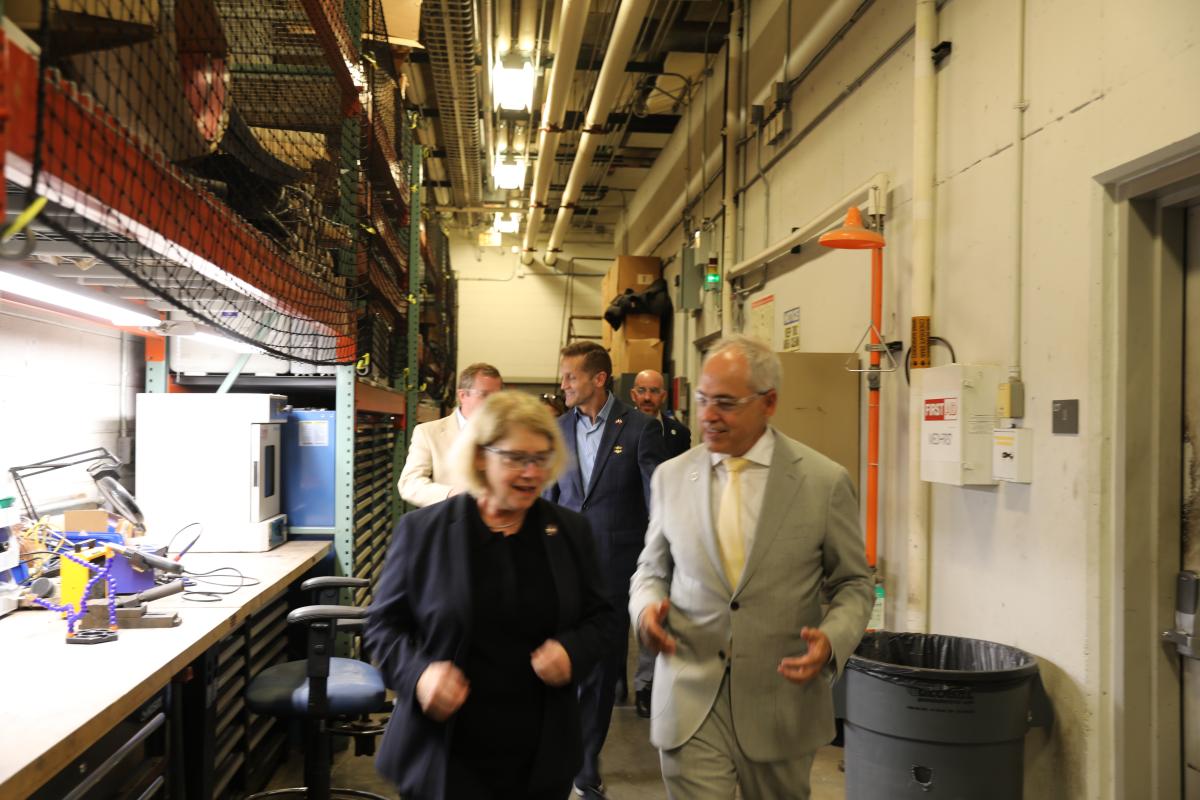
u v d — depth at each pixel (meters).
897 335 3.42
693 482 1.82
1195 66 1.91
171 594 2.18
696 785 1.66
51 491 2.67
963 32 2.94
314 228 2.91
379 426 4.21
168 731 2.02
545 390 11.34
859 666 2.32
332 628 2.19
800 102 4.64
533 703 1.48
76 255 1.88
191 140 1.63
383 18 3.69
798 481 1.74
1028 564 2.54
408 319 5.30
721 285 6.02
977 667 2.58
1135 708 2.22
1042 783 2.44
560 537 1.54
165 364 3.33
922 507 3.09
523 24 5.53
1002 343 2.68
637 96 7.23
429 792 1.38
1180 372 2.24
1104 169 2.21
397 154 4.38
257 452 2.99
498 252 11.37
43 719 1.34
